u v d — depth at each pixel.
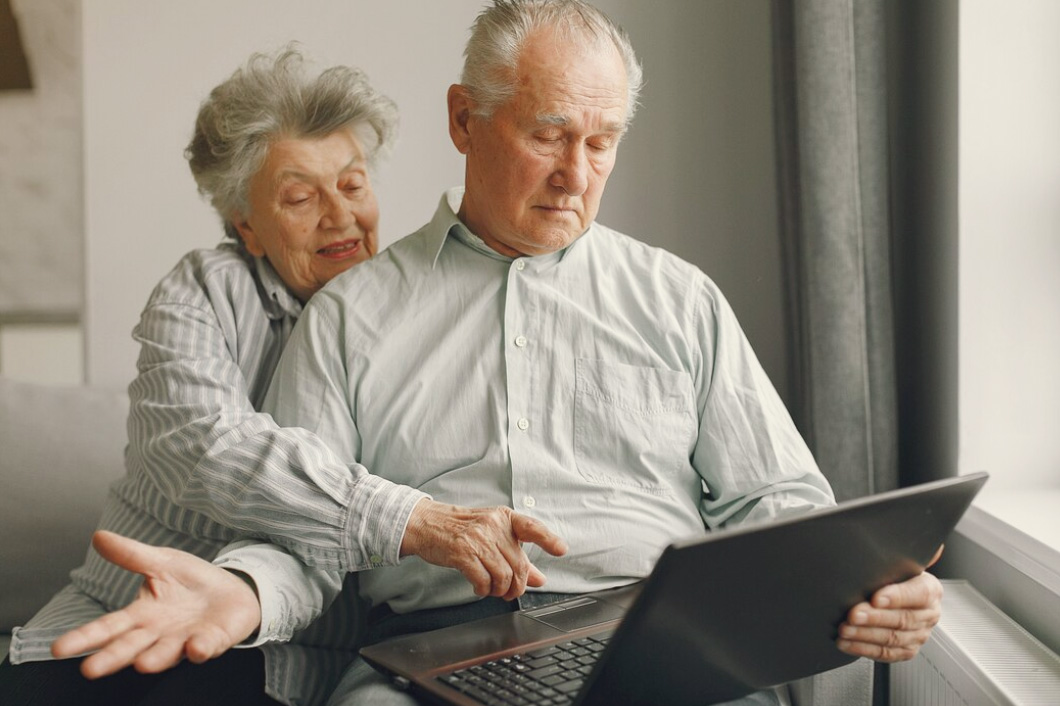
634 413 1.53
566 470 1.49
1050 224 1.76
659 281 1.60
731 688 1.17
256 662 1.53
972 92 1.75
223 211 1.75
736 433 1.55
